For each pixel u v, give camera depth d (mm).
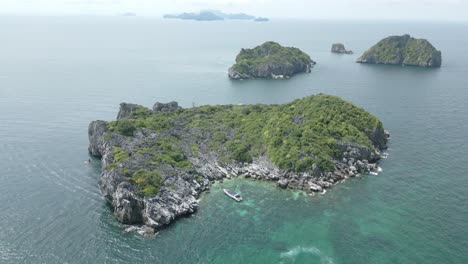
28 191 119812
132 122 155625
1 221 103188
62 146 157375
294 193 122375
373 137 153750
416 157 147875
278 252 93312
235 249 94500
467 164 141125
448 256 91125
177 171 125438
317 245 95938
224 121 168000
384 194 120312
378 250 93625
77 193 119750
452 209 111000
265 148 144125
